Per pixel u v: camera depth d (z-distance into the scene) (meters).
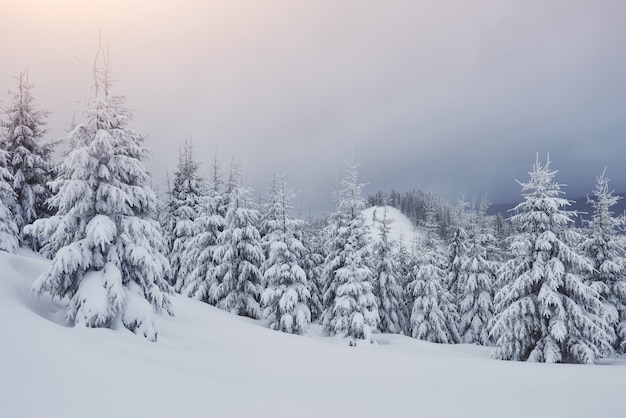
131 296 12.78
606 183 25.11
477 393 8.77
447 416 6.35
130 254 13.23
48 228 12.71
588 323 18.58
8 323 7.50
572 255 19.86
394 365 14.47
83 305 11.53
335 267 29.53
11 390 4.81
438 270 34.84
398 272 36.72
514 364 16.16
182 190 37.41
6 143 26.38
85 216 13.45
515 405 7.39
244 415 5.65
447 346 26.22
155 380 6.87
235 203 29.23
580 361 18.31
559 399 8.16
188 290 30.27
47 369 5.88
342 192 29.55
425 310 30.88
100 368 6.73
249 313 28.75
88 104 13.75
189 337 16.62
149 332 12.38
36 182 27.22
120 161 13.62
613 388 10.01
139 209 14.84
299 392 7.95
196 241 31.48
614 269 23.53
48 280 11.71
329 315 28.89
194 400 6.05
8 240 23.23
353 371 12.52
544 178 21.34
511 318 20.30
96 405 5.05
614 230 24.80
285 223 28.02
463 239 37.66
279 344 18.25
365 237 28.09
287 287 26.92
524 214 21.27
